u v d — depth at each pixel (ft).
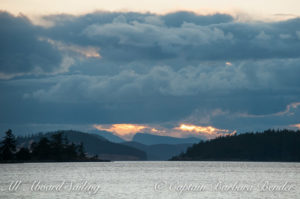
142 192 408.26
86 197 363.76
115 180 581.53
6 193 389.19
